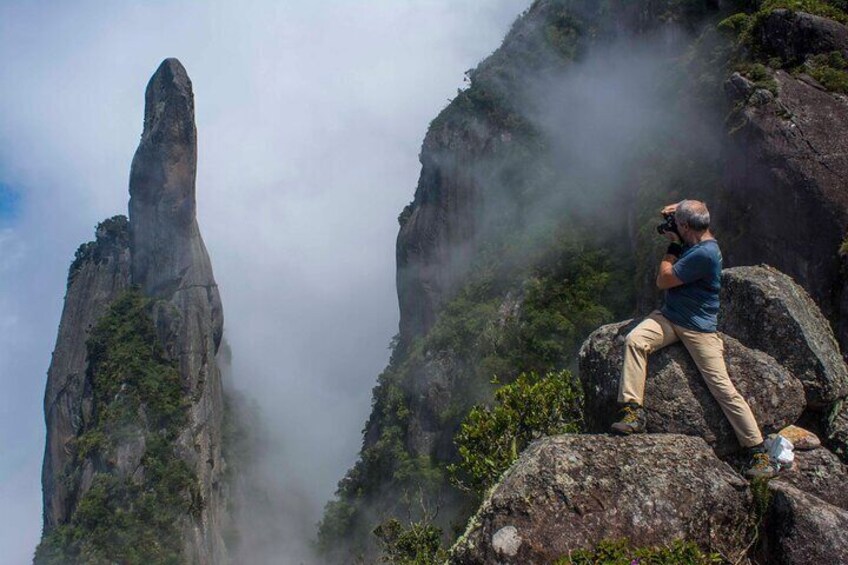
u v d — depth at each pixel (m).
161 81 100.75
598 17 74.44
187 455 86.81
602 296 52.78
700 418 6.55
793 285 7.88
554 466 5.93
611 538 5.64
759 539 6.09
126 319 95.81
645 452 6.11
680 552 5.54
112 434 84.69
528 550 5.58
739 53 30.48
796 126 23.78
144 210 99.38
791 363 7.18
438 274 85.38
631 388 6.60
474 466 10.83
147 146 99.38
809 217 22.19
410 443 66.12
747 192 25.22
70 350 102.19
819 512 5.93
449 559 5.92
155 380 90.31
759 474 6.27
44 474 98.19
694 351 6.63
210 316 99.69
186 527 81.69
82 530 77.06
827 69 25.39
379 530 20.23
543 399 10.98
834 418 7.09
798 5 27.97
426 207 88.62
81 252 108.56
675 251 6.91
